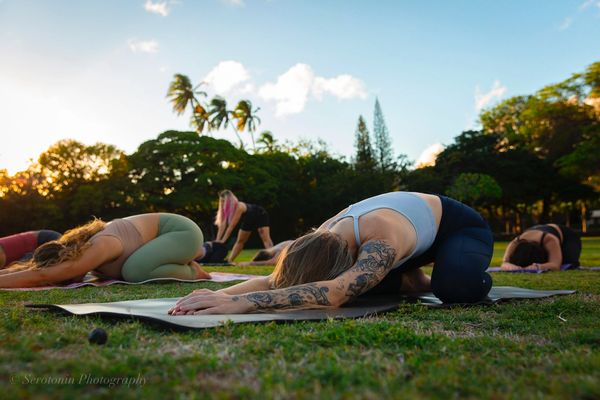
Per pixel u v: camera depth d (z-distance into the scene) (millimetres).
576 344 1863
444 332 2121
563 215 53000
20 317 2273
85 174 32750
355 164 37344
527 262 6941
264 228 11055
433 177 35438
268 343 1726
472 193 34469
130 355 1513
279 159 36156
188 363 1431
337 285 2539
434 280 3240
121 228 4980
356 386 1249
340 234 2879
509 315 2643
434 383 1271
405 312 2713
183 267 5293
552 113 33688
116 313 2230
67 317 2312
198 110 38938
